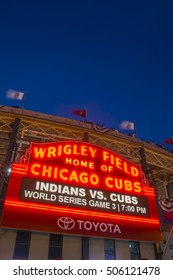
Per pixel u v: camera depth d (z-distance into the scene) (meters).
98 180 23.48
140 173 26.25
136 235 21.41
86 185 22.67
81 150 24.92
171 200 27.11
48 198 20.61
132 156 31.33
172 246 24.28
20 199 19.75
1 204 20.55
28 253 18.83
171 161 34.00
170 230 24.45
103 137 29.95
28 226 18.69
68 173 22.78
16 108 30.64
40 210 19.75
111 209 22.06
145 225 22.38
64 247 20.08
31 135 28.67
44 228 19.00
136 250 22.61
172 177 35.31
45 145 23.89
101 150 25.89
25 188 20.48
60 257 19.66
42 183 21.27
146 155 32.69
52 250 19.91
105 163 25.09
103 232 20.44
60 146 24.39
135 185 24.89
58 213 20.11
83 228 20.06
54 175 22.16
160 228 22.95
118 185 24.03
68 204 20.91
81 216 20.61
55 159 23.27
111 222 21.25
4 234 18.97
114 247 21.81
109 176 24.33
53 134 30.02
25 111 30.53
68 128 28.52
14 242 18.88
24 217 19.00
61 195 21.19
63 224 19.66
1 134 29.38
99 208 21.67
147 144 36.12
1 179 22.12
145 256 22.22
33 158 22.52
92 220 20.75
